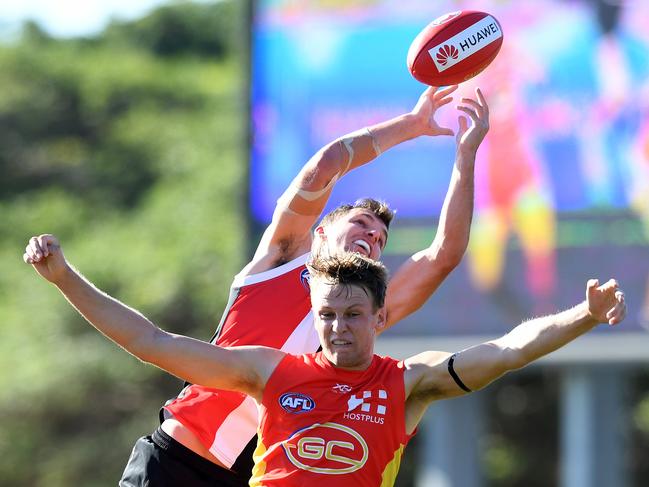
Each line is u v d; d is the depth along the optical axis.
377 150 20.64
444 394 18.02
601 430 51.72
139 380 76.94
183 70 110.69
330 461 17.38
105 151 101.25
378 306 17.72
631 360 49.06
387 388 17.80
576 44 48.78
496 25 21.27
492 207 49.03
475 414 52.69
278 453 17.56
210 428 19.80
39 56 106.94
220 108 103.19
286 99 49.38
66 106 103.88
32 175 100.00
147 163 99.12
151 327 17.56
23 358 77.75
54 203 95.88
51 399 75.44
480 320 48.97
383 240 20.11
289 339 20.11
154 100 105.44
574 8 48.84
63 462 74.25
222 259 81.81
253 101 49.50
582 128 48.72
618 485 51.72
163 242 86.81
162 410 20.23
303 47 49.34
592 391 51.59
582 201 48.66
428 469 53.25
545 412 84.56
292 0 49.44
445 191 48.38
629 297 48.66
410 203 48.53
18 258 89.62
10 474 74.00
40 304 81.31
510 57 49.03
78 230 94.06
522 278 48.81
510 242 48.88
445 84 20.95
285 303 20.19
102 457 74.50
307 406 17.62
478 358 17.77
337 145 20.28
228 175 90.19
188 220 87.88
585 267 48.62
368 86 48.97
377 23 49.00
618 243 48.53
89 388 76.06
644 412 83.00
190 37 115.69
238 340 20.16
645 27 48.62
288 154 49.31
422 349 49.06
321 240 19.97
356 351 17.59
